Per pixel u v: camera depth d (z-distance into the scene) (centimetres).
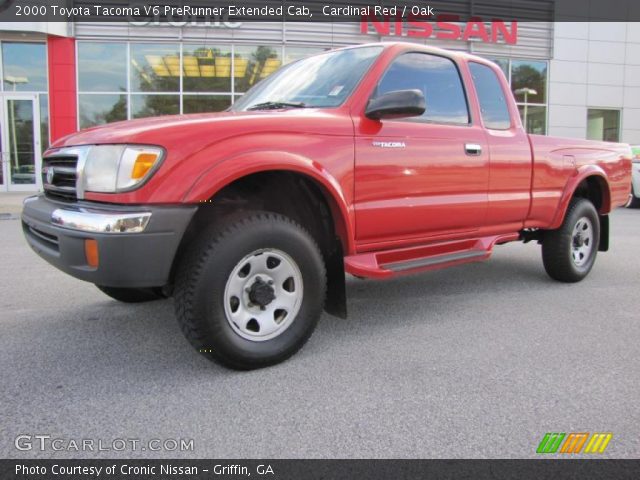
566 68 1809
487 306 443
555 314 419
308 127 316
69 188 297
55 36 1420
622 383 289
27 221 326
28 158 1477
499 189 434
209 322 279
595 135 1905
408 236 381
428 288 508
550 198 480
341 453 222
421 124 380
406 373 301
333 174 323
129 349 337
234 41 1502
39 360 318
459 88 418
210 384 285
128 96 1482
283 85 401
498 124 448
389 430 240
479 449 226
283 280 308
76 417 249
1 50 1427
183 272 282
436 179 383
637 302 455
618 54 1848
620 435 237
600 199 561
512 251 718
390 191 355
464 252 419
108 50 1456
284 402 265
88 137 298
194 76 1505
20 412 254
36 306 435
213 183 272
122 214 260
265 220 296
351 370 305
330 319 405
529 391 279
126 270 262
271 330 305
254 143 291
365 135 341
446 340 357
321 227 348
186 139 274
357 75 360
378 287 512
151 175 265
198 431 238
